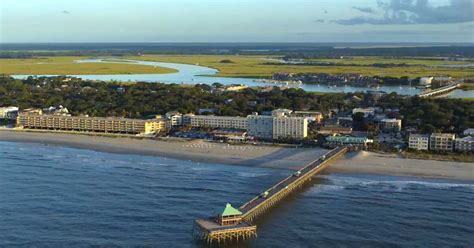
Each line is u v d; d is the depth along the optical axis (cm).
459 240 18962
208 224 19212
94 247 18275
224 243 18562
